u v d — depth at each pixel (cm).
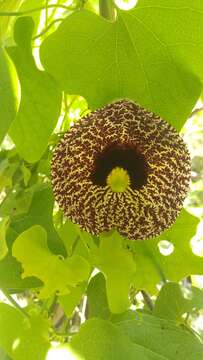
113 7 22
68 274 19
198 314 23
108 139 19
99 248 20
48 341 18
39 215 21
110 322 18
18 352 17
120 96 21
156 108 21
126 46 20
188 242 21
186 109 20
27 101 20
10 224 21
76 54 20
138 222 20
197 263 21
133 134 19
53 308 22
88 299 21
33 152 20
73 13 20
